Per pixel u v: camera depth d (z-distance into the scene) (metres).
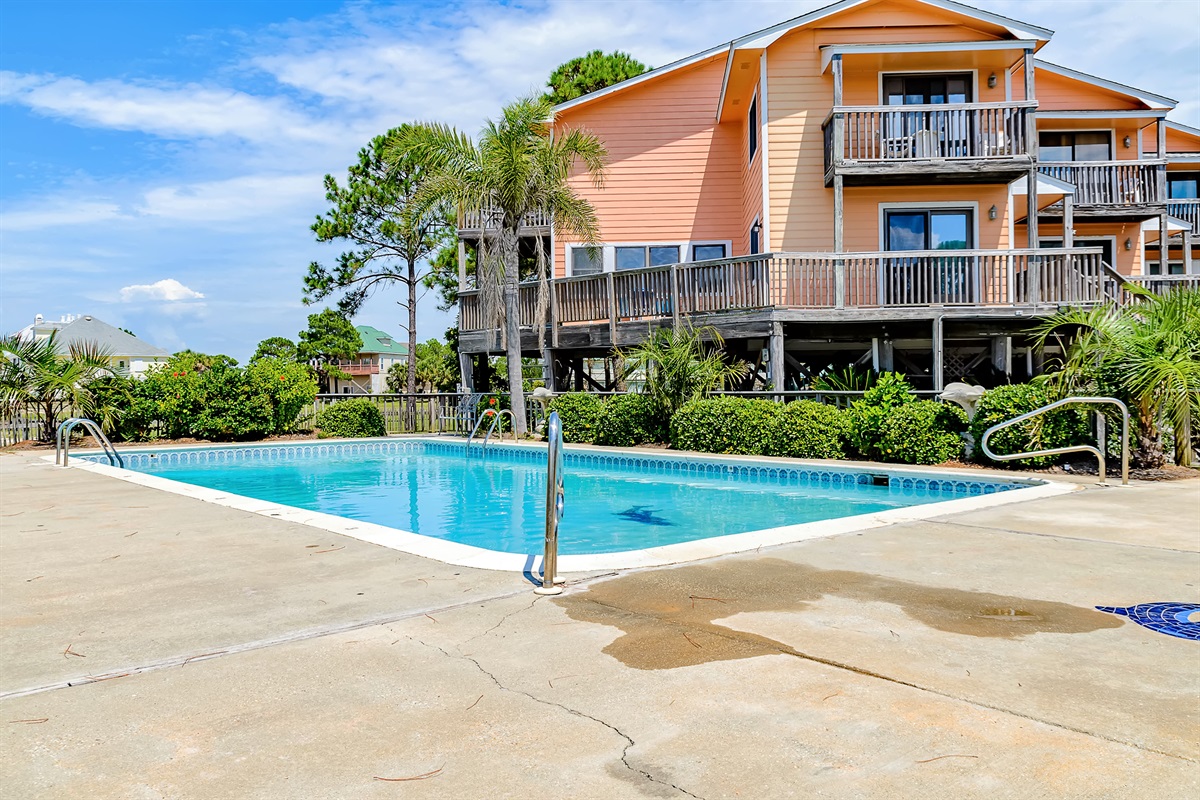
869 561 4.55
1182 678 2.70
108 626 3.42
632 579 4.16
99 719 2.46
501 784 2.04
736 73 16.70
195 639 3.24
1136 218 18.36
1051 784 1.99
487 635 3.26
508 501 9.62
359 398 19.12
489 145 14.89
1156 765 2.08
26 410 16.25
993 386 15.51
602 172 17.64
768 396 13.38
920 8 15.42
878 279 13.88
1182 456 9.23
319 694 2.65
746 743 2.25
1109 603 3.65
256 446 15.76
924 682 2.69
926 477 9.41
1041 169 18.05
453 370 35.56
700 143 19.16
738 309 14.12
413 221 15.67
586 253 18.69
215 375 17.16
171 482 9.08
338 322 46.88
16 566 4.62
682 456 11.76
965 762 2.12
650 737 2.30
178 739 2.32
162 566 4.58
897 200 15.89
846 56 15.09
